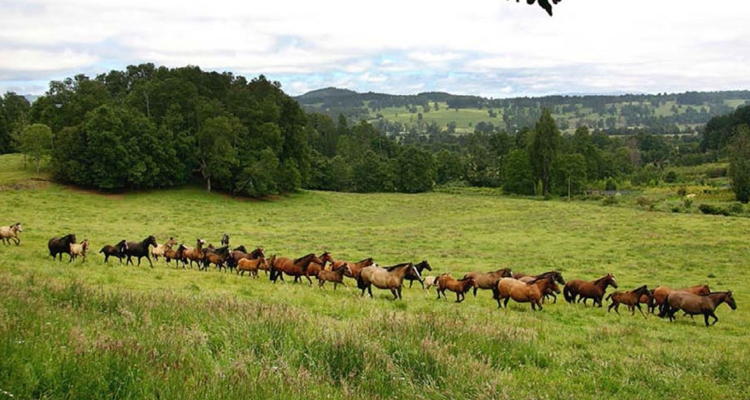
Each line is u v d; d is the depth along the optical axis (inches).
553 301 994.7
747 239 1939.0
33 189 2637.8
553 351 468.4
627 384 373.1
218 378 260.5
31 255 1132.5
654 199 3762.3
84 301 446.6
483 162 5639.8
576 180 4384.8
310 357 331.0
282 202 3255.4
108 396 237.6
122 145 2765.7
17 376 236.1
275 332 385.7
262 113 3331.7
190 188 3186.5
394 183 4739.2
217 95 3496.6
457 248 1785.2
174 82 3189.0
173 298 511.2
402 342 386.6
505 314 730.2
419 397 291.1
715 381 405.1
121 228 1945.1
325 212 3004.4
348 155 5541.3
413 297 921.5
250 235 1996.8
